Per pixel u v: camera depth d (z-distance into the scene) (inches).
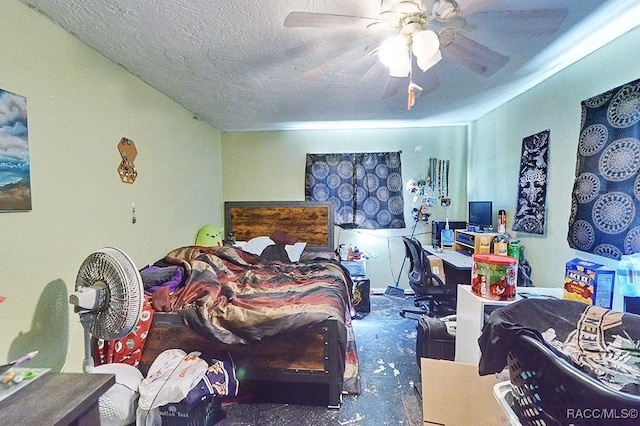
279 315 73.9
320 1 56.2
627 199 67.0
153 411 61.7
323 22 53.3
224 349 75.5
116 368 67.2
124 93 87.5
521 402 34.4
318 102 118.2
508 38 71.4
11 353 55.9
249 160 170.6
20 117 57.4
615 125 70.3
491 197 136.1
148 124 99.7
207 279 93.1
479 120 148.5
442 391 62.5
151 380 64.3
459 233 141.0
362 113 135.5
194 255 112.7
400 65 58.5
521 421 34.6
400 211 166.2
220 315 75.2
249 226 169.5
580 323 43.8
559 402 29.1
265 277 109.0
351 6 57.9
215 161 161.6
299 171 170.2
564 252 89.4
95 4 57.3
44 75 62.3
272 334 71.7
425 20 54.1
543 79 98.1
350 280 131.5
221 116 137.9
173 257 106.5
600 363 39.2
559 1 58.2
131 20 62.6
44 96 62.4
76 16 61.3
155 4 57.2
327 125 159.5
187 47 73.9
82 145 72.6
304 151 169.8
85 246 73.7
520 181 111.0
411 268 138.9
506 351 36.9
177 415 63.6
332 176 167.8
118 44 72.7
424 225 167.8
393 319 132.3
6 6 54.8
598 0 57.9
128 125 89.7
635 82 65.9
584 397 26.9
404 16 53.4
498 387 41.9
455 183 166.2
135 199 93.3
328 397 79.3
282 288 96.7
